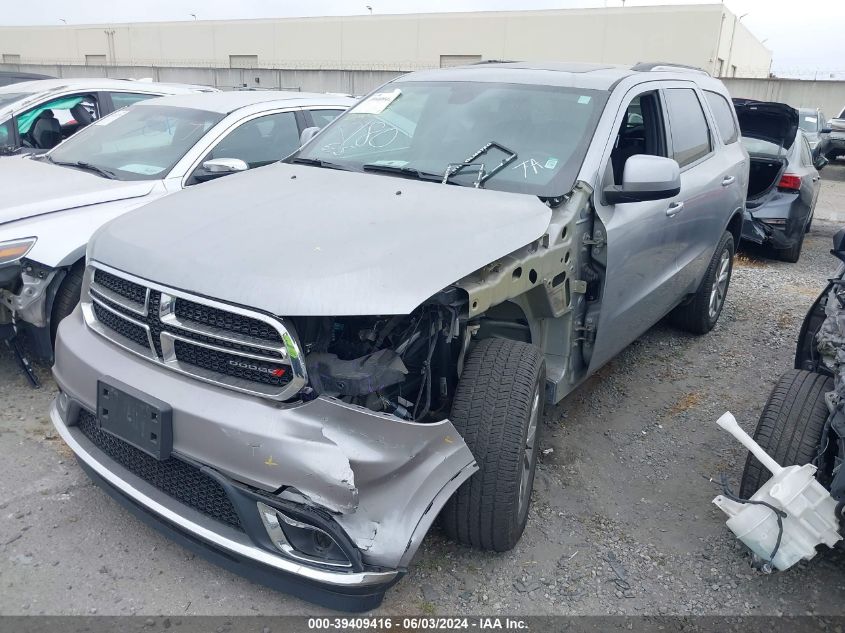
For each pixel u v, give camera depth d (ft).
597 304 12.15
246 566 8.39
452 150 12.51
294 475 7.61
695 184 15.78
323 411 7.82
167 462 8.73
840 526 9.29
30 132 23.07
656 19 116.47
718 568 10.46
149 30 162.40
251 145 19.06
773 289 25.31
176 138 18.17
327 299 7.81
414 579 9.78
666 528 11.33
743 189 19.26
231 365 8.13
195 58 158.61
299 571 7.84
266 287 7.90
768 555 9.29
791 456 10.03
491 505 9.39
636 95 13.80
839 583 10.28
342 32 142.00
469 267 8.74
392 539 7.85
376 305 7.88
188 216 9.91
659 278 14.94
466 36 131.54
